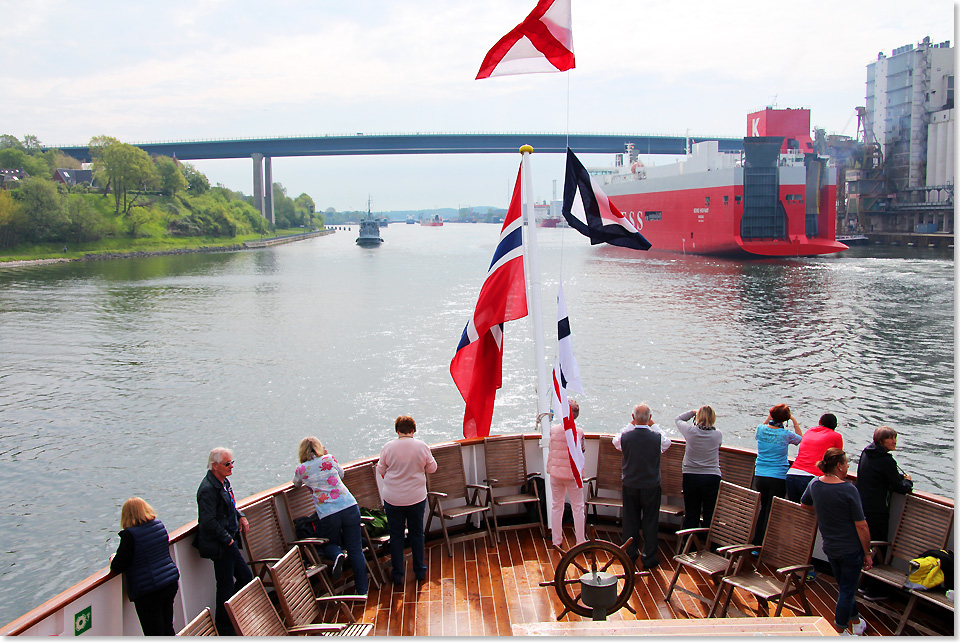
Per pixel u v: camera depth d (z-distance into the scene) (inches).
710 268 2800.2
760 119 2883.9
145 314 2006.6
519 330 1664.6
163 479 812.6
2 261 3659.0
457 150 5187.0
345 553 216.7
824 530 191.5
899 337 1549.0
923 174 2751.0
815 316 1817.2
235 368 1317.7
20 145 4921.3
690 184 2997.0
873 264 2667.3
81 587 156.7
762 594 189.8
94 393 1160.8
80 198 4421.8
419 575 230.1
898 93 2780.5
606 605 162.6
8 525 713.0
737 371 1254.3
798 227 2780.5
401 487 224.2
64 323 1856.5
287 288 2630.4
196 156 5438.0
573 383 239.5
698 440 237.8
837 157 2923.2
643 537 235.3
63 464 858.8
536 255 265.3
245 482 797.2
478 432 279.6
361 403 1072.2
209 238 5280.5
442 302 2180.1
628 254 3661.4
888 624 200.2
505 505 272.4
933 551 193.6
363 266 3622.0
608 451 271.9
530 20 255.4
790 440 238.4
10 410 1071.6
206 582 196.7
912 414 1029.2
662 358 1352.1
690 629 156.1
